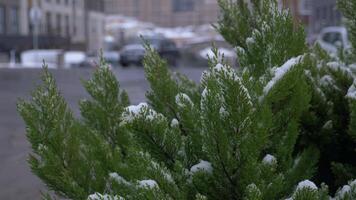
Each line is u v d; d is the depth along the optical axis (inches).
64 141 96.1
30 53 1290.6
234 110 75.0
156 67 102.3
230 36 112.2
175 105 99.3
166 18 4793.3
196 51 1269.7
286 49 94.6
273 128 83.4
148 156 81.4
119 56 1250.0
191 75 687.1
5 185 250.2
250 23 109.7
